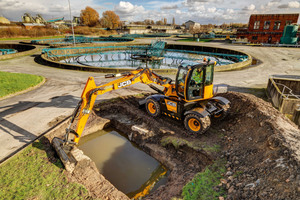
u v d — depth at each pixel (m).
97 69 19.42
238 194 4.79
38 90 13.99
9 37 51.31
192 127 8.08
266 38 40.22
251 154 6.08
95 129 9.26
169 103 8.73
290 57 26.16
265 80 16.33
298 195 3.88
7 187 5.46
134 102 11.49
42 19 81.12
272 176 4.71
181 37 63.28
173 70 19.25
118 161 7.38
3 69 20.03
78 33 67.25
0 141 7.73
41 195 5.25
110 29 80.62
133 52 34.00
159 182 6.42
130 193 5.96
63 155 6.32
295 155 4.77
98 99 11.93
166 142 7.77
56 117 9.77
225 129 8.30
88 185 5.75
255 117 7.66
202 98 8.23
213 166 6.17
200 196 5.12
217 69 20.03
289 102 9.94
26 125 8.98
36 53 30.36
